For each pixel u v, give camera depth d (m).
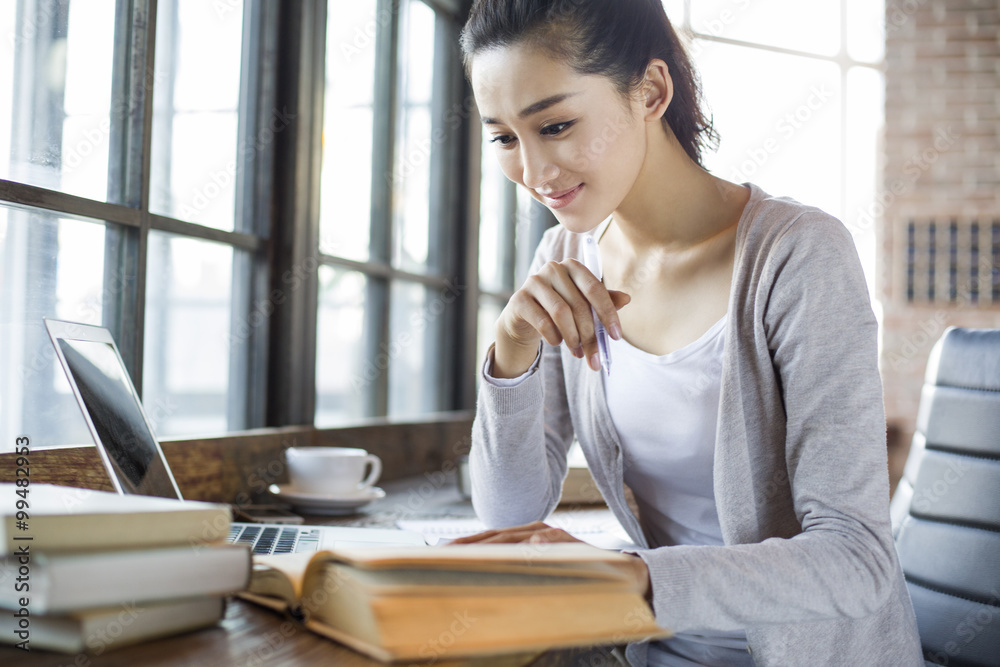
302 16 1.62
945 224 4.23
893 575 0.78
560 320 0.90
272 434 1.51
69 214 1.11
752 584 0.70
